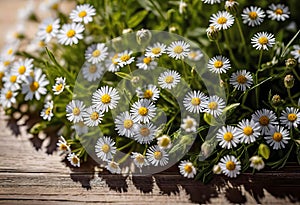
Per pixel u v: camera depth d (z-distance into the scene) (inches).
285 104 21.7
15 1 29.8
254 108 22.1
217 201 20.1
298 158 20.5
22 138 23.3
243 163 20.6
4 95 23.2
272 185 20.3
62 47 25.0
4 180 21.6
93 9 22.8
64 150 21.6
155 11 24.2
